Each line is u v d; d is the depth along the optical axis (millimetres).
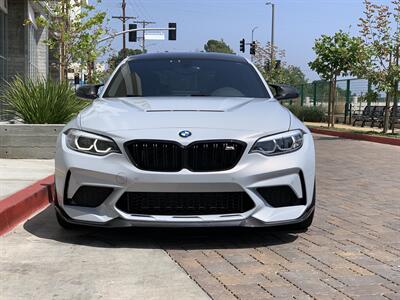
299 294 3895
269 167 4707
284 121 5082
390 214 6559
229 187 4641
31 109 10633
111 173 4648
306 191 4926
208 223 4648
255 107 5387
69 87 11484
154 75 6305
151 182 4602
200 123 4816
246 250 4938
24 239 5188
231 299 3785
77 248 4922
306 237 5406
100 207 4750
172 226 4660
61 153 4941
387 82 18594
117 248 4938
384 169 10766
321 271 4398
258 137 4750
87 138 4832
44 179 7465
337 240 5316
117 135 4715
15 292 3887
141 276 4230
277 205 4820
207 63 6555
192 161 4641
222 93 6047
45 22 17594
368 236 5488
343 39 23594
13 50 21500
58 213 5094
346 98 27062
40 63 25875
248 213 4688
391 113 22469
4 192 6453
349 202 7289
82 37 17469
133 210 4703
